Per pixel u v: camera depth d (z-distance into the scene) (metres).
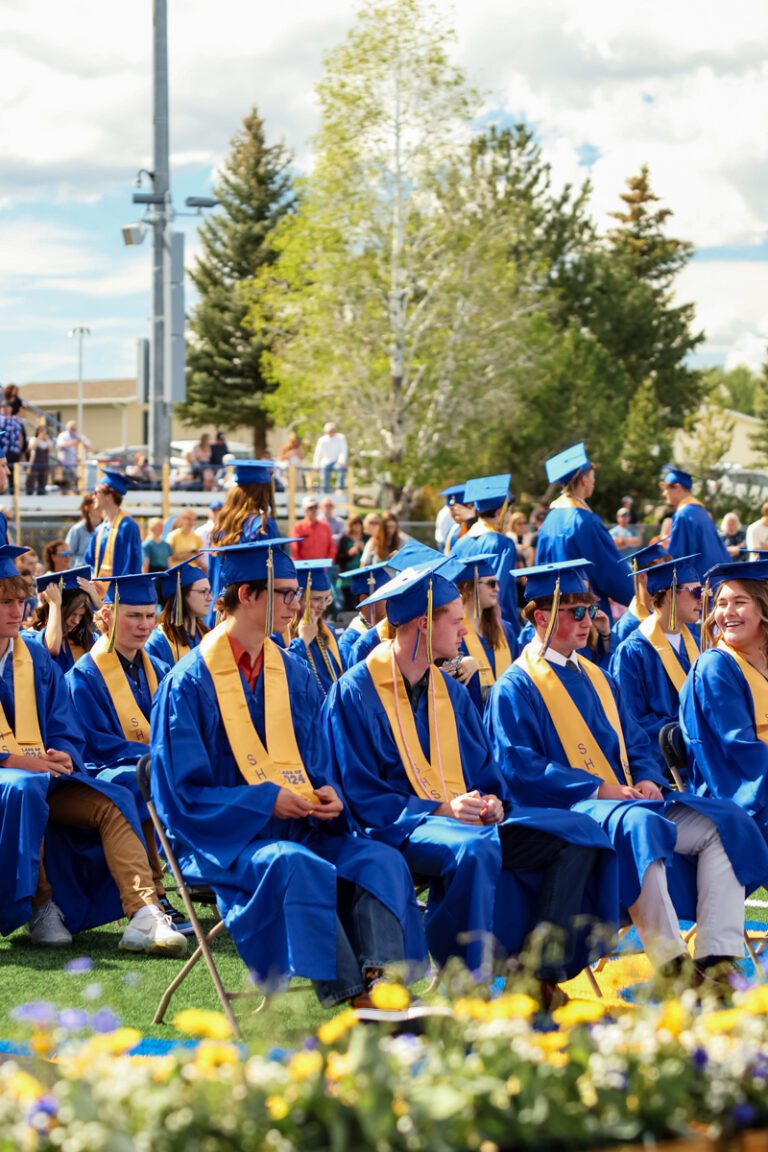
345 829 5.28
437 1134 2.50
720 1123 2.71
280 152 55.97
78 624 8.14
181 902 7.25
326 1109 2.55
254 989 5.23
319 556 19.25
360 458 35.94
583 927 5.07
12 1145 2.55
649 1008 2.98
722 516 38.31
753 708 5.93
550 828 5.06
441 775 5.50
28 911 6.11
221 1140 2.51
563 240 57.62
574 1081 2.72
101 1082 2.64
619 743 5.96
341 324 34.28
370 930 4.74
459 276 34.31
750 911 6.96
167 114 21.78
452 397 35.25
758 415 75.94
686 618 7.51
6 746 6.43
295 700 5.41
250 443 62.62
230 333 54.53
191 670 5.26
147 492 23.86
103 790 6.40
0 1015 5.16
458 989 3.60
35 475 23.61
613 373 52.16
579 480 9.91
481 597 8.47
